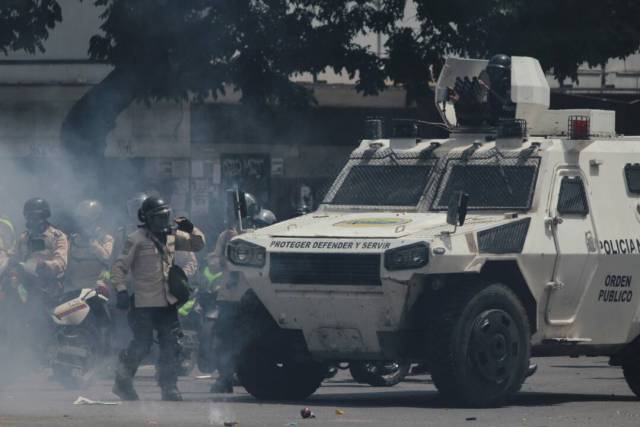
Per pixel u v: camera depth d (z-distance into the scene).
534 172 38.47
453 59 42.22
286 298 36.97
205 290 49.75
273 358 39.12
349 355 37.25
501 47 71.56
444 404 37.31
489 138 40.41
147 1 69.38
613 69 95.06
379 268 35.38
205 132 87.31
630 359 41.06
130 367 37.53
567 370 54.47
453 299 35.88
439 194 39.25
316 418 32.53
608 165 39.97
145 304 37.38
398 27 74.38
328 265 36.09
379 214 39.03
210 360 43.59
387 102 91.25
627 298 40.09
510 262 37.00
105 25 70.25
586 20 71.75
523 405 37.47
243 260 37.44
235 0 70.62
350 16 73.88
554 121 42.06
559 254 37.84
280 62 73.19
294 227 38.16
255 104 73.88
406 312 35.97
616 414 34.56
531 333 38.00
